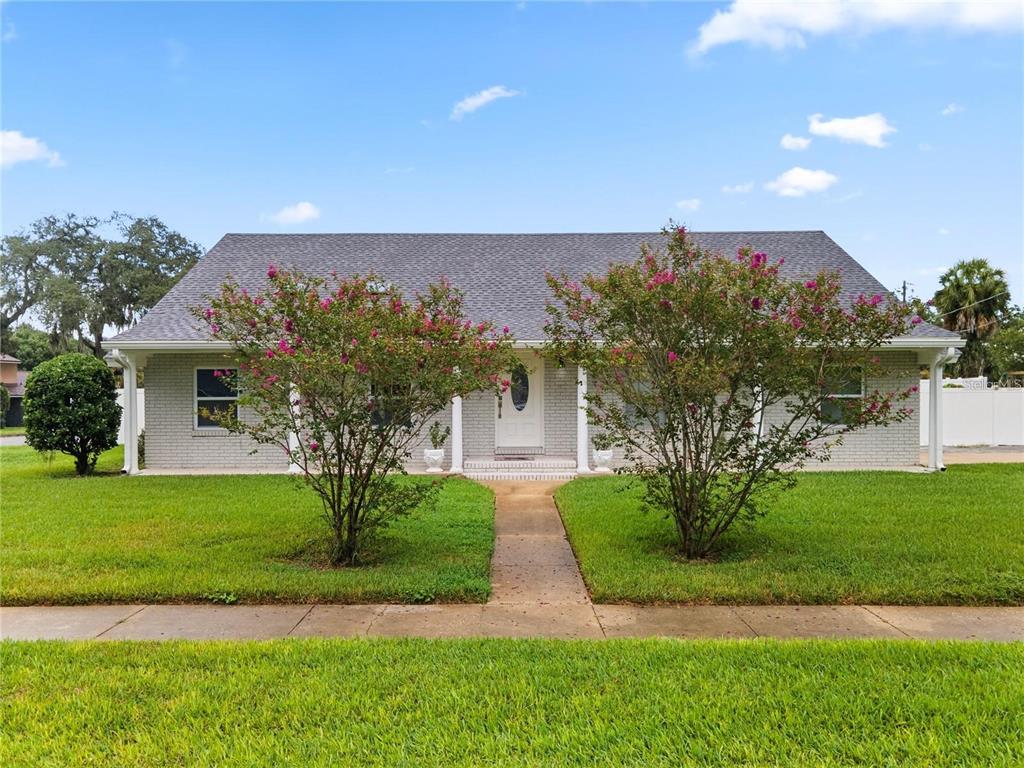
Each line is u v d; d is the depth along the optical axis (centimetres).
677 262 673
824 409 1270
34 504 991
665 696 379
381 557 698
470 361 661
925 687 385
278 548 723
